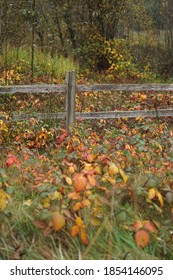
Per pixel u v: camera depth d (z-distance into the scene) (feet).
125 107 35.88
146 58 68.13
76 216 12.59
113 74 54.65
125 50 60.85
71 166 15.42
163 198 14.78
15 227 12.82
